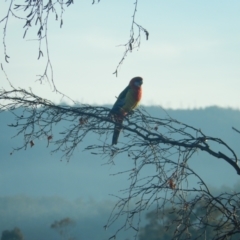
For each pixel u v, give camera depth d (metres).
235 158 10.18
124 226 9.53
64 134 10.14
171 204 9.96
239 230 9.45
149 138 10.02
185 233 9.59
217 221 9.88
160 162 9.81
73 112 10.20
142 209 9.53
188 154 10.00
